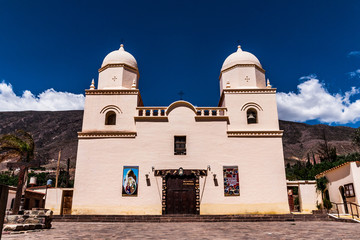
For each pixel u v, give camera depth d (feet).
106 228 43.83
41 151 372.38
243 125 69.15
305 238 32.37
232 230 41.01
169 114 69.41
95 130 68.69
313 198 65.72
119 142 67.31
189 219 56.95
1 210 14.47
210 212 62.34
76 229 42.06
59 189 65.72
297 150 394.32
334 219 55.72
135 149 66.80
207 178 64.64
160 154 66.39
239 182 64.39
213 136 67.77
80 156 66.33
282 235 35.27
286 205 62.85
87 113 70.13
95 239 31.71
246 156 66.28
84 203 63.21
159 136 67.72
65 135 459.32
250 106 70.79
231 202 63.00
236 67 76.69
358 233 35.81
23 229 37.40
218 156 66.28
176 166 65.46
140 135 67.77
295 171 147.13
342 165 61.21
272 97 71.31
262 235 35.40
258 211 62.49
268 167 65.46
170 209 62.95
